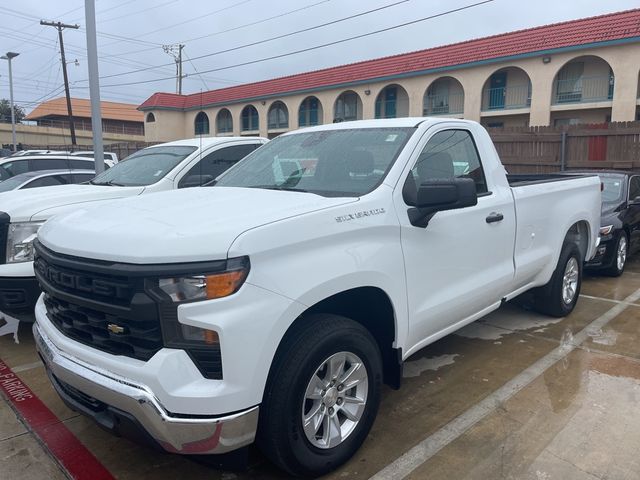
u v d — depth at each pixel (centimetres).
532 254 504
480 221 417
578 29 2409
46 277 309
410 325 352
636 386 423
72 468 325
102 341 273
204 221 278
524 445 341
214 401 247
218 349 250
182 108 3956
